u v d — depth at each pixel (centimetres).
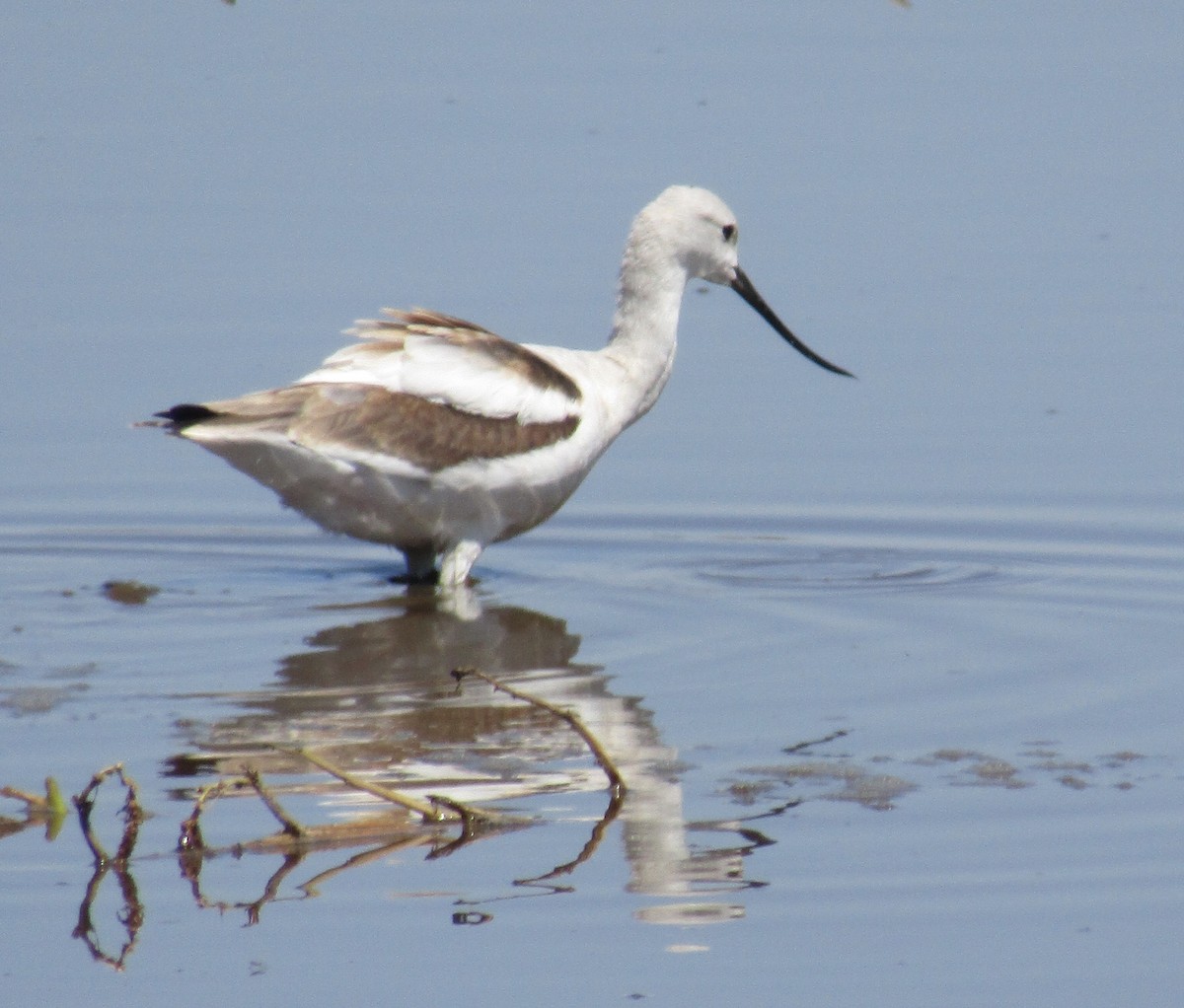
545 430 1429
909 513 1627
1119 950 855
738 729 1130
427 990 823
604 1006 812
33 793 1016
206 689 1200
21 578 1473
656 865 941
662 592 1445
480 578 1488
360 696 1189
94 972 840
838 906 898
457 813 1000
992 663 1261
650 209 1540
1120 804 1009
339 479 1378
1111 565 1505
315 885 924
